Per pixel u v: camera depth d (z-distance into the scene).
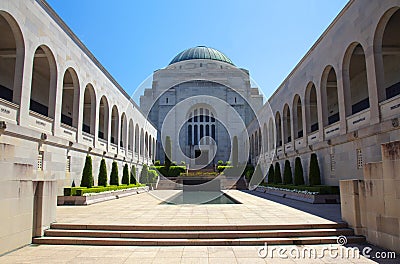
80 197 15.31
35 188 8.30
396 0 12.05
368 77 14.04
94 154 21.41
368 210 7.95
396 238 6.82
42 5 14.85
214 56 52.00
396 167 6.77
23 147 13.15
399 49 16.52
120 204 15.55
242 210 12.30
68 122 26.56
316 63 20.47
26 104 13.43
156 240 7.93
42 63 20.08
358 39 14.95
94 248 7.54
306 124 22.59
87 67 20.53
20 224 7.54
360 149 14.88
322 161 19.44
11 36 16.12
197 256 6.81
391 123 11.88
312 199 15.49
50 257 6.75
